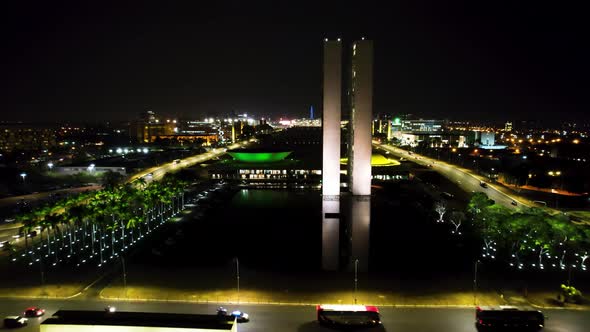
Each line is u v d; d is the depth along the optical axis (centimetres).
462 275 12131
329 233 16575
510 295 10750
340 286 11331
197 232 16575
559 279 11806
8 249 14000
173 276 11956
